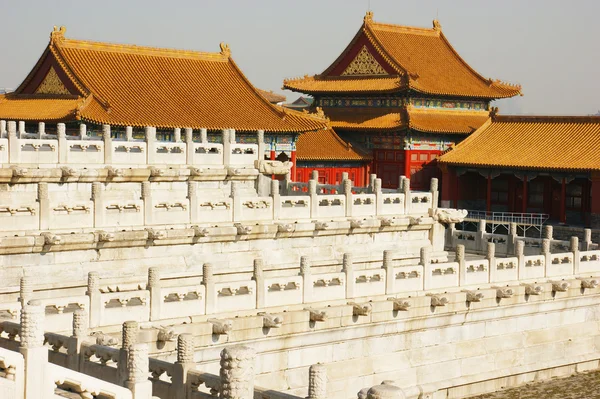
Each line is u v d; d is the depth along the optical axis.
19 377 30.83
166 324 51.84
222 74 130.75
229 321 52.19
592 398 65.38
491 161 132.75
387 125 146.38
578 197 131.88
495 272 68.38
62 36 119.25
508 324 67.38
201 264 65.31
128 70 121.88
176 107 118.38
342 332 58.06
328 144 146.25
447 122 150.88
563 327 70.88
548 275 71.56
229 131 79.19
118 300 50.53
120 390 34.31
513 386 67.56
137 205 63.16
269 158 126.81
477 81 159.62
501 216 131.62
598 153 125.44
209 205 66.94
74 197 67.94
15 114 114.06
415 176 148.00
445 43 167.00
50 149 68.25
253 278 56.44
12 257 57.19
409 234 78.31
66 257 59.22
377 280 61.94
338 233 73.25
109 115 110.38
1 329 42.47
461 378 64.19
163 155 74.19
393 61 151.62
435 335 63.16
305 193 88.19
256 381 54.12
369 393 27.17
